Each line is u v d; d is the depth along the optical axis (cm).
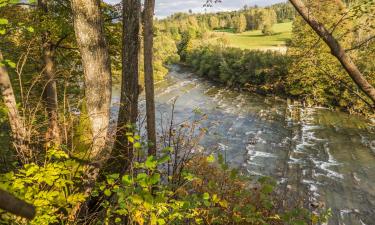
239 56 4844
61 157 418
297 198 1862
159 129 2033
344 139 2795
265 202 434
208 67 5631
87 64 511
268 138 2816
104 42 523
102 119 512
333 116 3288
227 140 2647
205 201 354
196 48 7106
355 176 2167
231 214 421
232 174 431
